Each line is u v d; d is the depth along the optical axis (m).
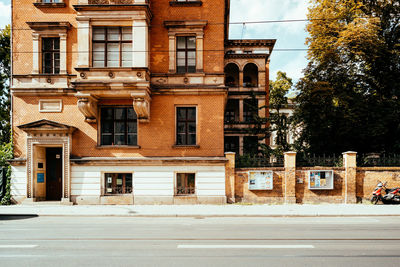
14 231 8.74
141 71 14.00
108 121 15.30
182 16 15.20
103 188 14.79
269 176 14.58
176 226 9.48
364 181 14.75
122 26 14.59
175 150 14.94
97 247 6.84
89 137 15.01
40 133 14.80
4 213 12.10
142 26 14.17
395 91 18.67
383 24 19.73
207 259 5.88
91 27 14.45
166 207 13.52
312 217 11.51
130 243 7.19
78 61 14.23
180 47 15.38
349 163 14.66
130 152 14.94
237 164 14.99
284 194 14.62
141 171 14.74
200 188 14.62
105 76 14.03
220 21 15.17
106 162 14.62
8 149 15.14
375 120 18.34
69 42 15.22
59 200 15.66
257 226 9.46
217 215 11.75
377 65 19.66
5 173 15.01
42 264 5.67
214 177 14.64
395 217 11.46
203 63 15.12
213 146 14.93
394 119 17.91
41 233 8.44
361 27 17.95
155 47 15.19
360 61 20.28
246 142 21.67
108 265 5.57
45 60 15.38
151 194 14.67
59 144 14.83
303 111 20.62
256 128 22.25
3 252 6.50
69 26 15.15
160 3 15.26
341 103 19.67
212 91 14.89
